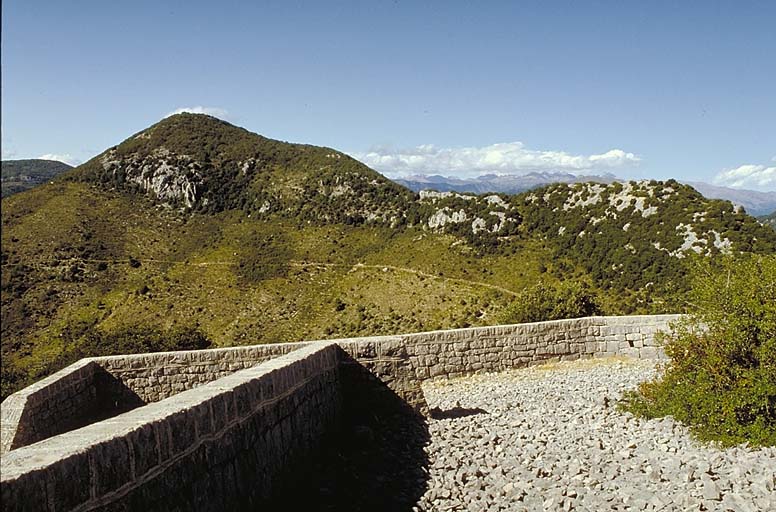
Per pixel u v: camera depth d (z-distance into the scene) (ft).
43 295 249.75
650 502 25.22
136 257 306.35
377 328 236.84
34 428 39.70
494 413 44.37
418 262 292.81
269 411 28.14
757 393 33.58
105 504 16.16
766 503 24.48
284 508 26.32
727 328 36.96
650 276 195.93
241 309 267.59
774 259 39.42
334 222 355.77
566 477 28.60
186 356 49.47
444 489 28.17
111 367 49.06
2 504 12.83
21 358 175.11
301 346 49.42
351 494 28.25
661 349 62.64
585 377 57.11
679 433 35.99
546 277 244.01
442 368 58.18
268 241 335.88
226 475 22.75
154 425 18.65
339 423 40.55
